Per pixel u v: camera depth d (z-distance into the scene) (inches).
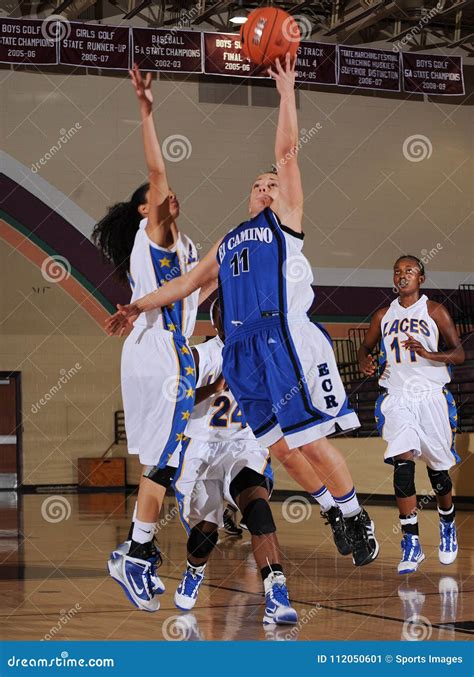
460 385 450.3
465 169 689.0
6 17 577.9
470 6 639.1
